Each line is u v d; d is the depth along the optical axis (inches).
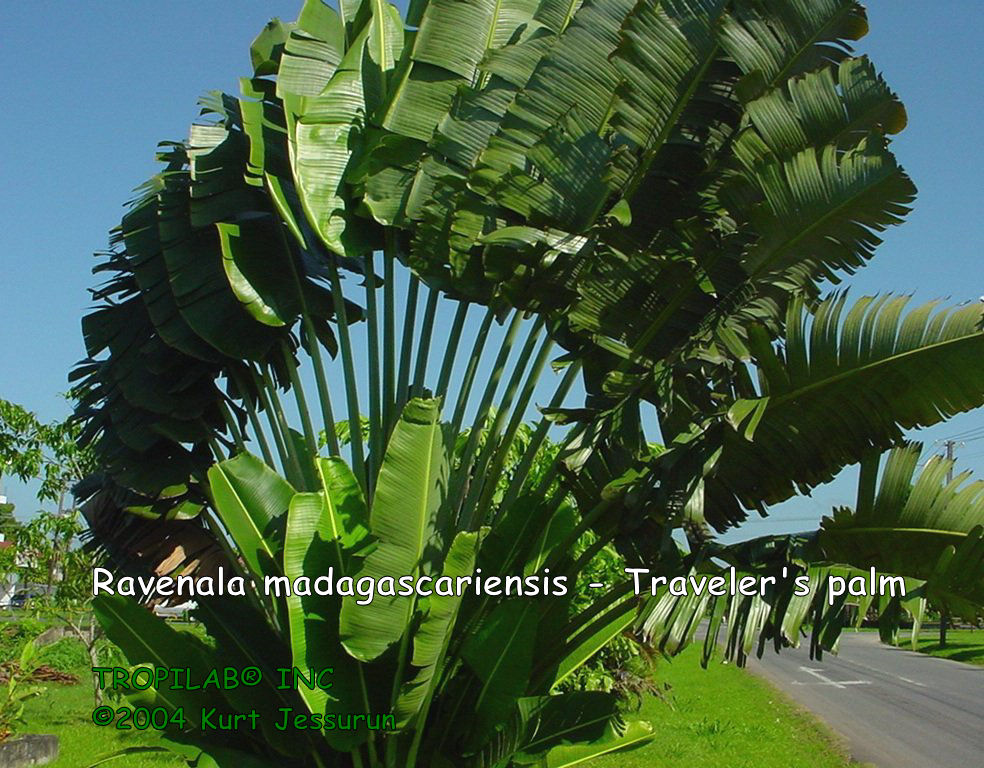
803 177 207.6
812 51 222.4
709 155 233.5
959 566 194.7
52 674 685.3
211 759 242.1
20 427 549.6
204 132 291.0
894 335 203.2
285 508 261.3
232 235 277.0
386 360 277.4
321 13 300.7
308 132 273.1
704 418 210.8
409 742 253.6
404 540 227.1
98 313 318.7
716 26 219.0
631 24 225.8
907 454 209.9
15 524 599.5
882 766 446.0
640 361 239.8
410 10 289.7
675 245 231.9
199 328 280.8
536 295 246.8
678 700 704.4
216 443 301.9
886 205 204.4
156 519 310.0
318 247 294.8
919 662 1176.2
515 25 282.7
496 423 268.4
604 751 250.2
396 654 236.5
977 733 566.6
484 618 254.8
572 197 233.5
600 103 236.7
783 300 223.9
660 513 223.0
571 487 253.3
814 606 208.7
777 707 675.4
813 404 213.3
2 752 380.5
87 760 417.7
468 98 257.6
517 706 248.8
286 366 303.4
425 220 254.4
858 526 213.3
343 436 412.5
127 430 299.9
